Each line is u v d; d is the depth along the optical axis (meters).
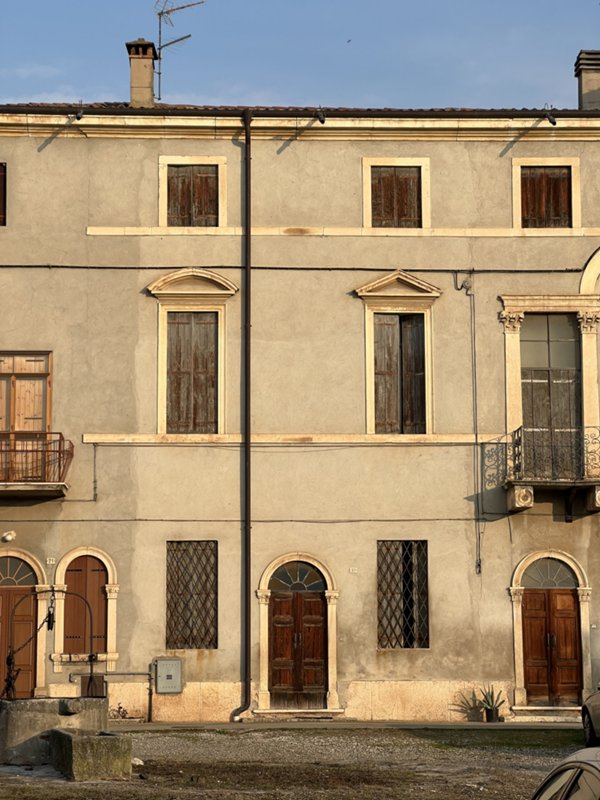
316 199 28.44
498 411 27.95
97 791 16.41
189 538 27.41
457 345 28.14
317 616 27.41
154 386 27.75
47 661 26.91
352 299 28.20
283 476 27.62
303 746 22.34
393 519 27.61
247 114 28.30
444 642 27.33
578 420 28.11
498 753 21.61
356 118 28.45
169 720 26.78
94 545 27.28
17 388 27.67
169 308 28.03
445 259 28.36
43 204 28.19
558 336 28.39
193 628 27.27
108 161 28.38
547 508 27.78
